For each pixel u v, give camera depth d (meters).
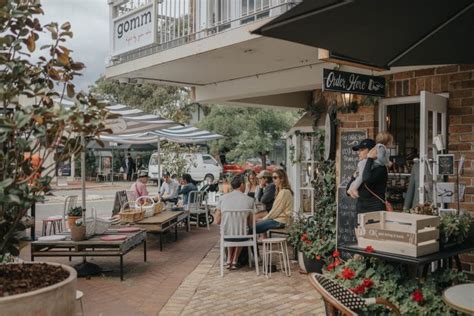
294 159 9.17
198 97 9.30
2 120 2.38
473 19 3.37
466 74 5.50
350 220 5.85
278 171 7.23
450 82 5.64
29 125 2.62
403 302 3.50
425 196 5.02
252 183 10.21
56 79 2.95
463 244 4.00
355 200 5.83
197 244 8.79
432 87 5.80
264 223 6.78
